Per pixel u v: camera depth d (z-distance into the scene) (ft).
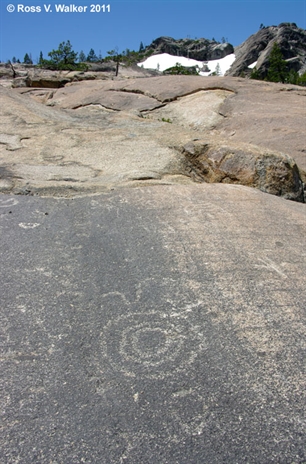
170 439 5.56
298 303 8.48
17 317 7.82
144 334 7.47
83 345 7.18
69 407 5.98
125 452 5.39
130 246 10.59
